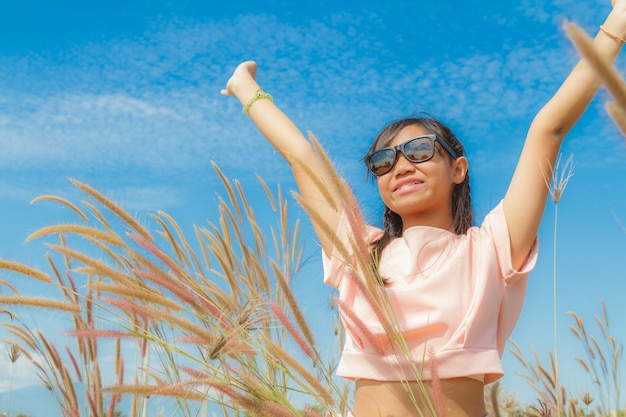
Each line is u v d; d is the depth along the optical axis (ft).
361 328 6.18
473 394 6.84
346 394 7.92
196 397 6.10
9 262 6.86
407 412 6.75
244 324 6.65
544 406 9.60
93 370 8.50
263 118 9.41
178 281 6.87
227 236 9.11
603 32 6.16
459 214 8.25
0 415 8.74
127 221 7.26
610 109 2.87
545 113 6.94
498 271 7.19
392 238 8.37
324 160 6.54
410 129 8.30
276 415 5.65
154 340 6.48
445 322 6.93
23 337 8.73
